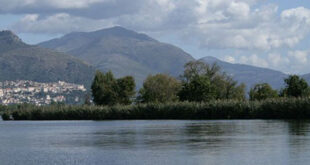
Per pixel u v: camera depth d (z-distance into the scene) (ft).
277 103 411.34
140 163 134.00
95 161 140.77
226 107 437.17
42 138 242.78
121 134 254.47
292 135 210.18
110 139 220.43
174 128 297.94
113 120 498.28
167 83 609.01
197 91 551.59
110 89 606.14
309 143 173.17
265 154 145.28
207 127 297.94
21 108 542.16
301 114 401.29
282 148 159.12
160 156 147.95
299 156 138.41
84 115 504.02
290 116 407.44
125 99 615.57
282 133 222.89
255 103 426.51
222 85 584.40
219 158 139.54
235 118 434.71
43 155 160.04
